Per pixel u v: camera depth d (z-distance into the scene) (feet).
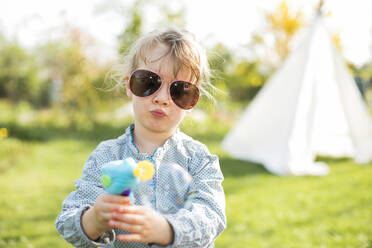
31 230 10.69
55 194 14.78
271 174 19.10
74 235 3.58
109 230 3.72
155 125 4.13
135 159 4.23
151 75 4.07
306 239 10.36
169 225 3.36
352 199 14.47
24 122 35.12
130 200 3.29
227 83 51.72
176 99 4.12
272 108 21.35
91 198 4.11
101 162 4.33
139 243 4.03
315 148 25.45
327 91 22.49
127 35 35.01
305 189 16.03
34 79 42.16
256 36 43.88
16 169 18.92
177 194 3.95
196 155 4.41
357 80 34.09
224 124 38.75
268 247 9.77
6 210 12.58
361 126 22.49
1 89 43.32
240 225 11.35
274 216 12.27
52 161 21.06
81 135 31.55
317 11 21.83
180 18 36.96
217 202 4.06
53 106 39.96
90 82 35.19
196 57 4.41
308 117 20.06
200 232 3.56
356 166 21.44
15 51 41.42
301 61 20.53
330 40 21.33
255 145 22.41
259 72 49.62
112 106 37.40
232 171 19.54
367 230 11.06
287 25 41.42
